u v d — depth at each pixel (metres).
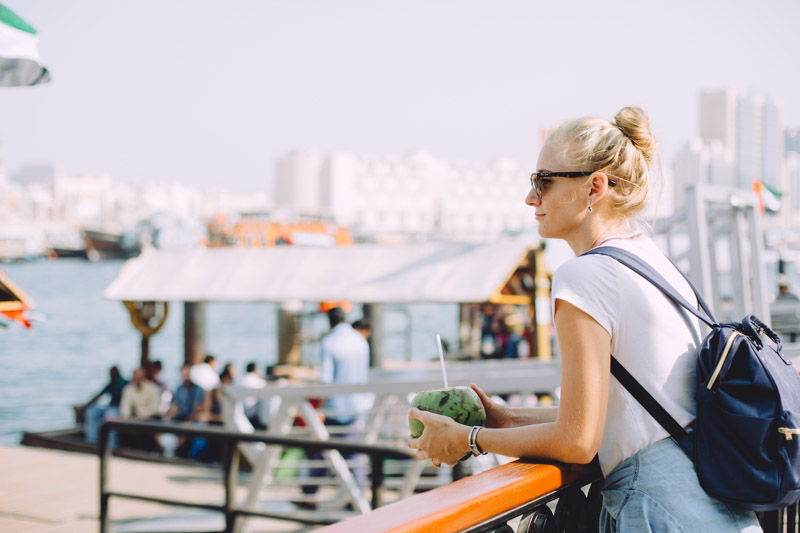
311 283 13.20
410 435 1.82
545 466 1.55
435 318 52.69
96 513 6.77
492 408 1.86
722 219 5.25
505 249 12.23
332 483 6.54
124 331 46.00
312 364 17.56
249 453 6.45
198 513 6.82
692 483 1.51
